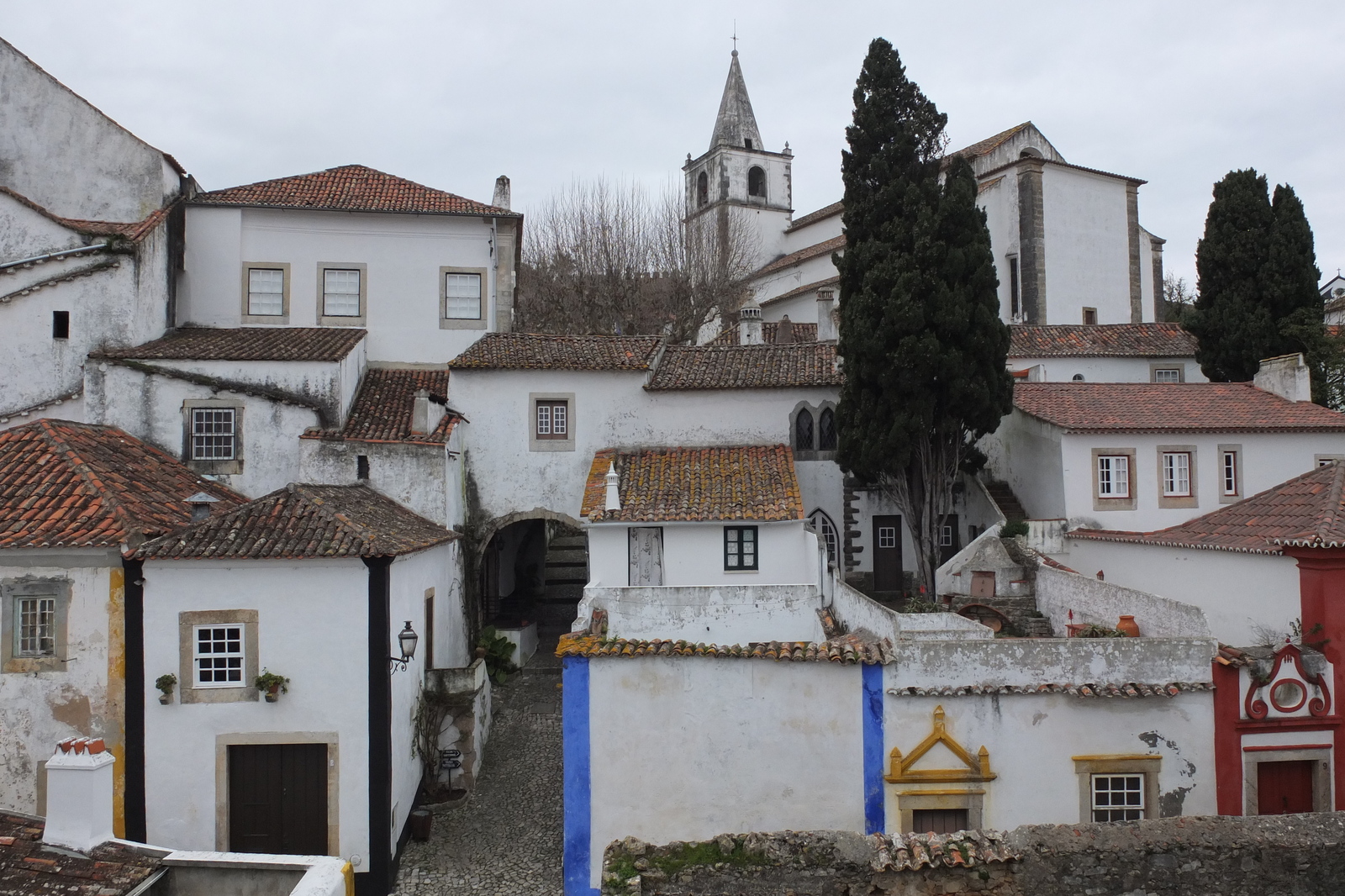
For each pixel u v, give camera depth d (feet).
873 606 45.09
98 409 64.18
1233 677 38.55
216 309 79.66
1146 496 70.90
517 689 70.28
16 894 25.90
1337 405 88.53
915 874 27.61
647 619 47.93
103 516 44.93
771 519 62.03
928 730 39.09
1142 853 27.04
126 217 76.18
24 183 75.72
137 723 42.68
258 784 43.21
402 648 44.19
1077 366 100.58
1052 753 38.65
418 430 65.51
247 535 44.34
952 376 66.44
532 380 75.00
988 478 84.89
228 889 27.30
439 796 51.85
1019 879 27.30
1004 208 121.29
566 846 39.96
